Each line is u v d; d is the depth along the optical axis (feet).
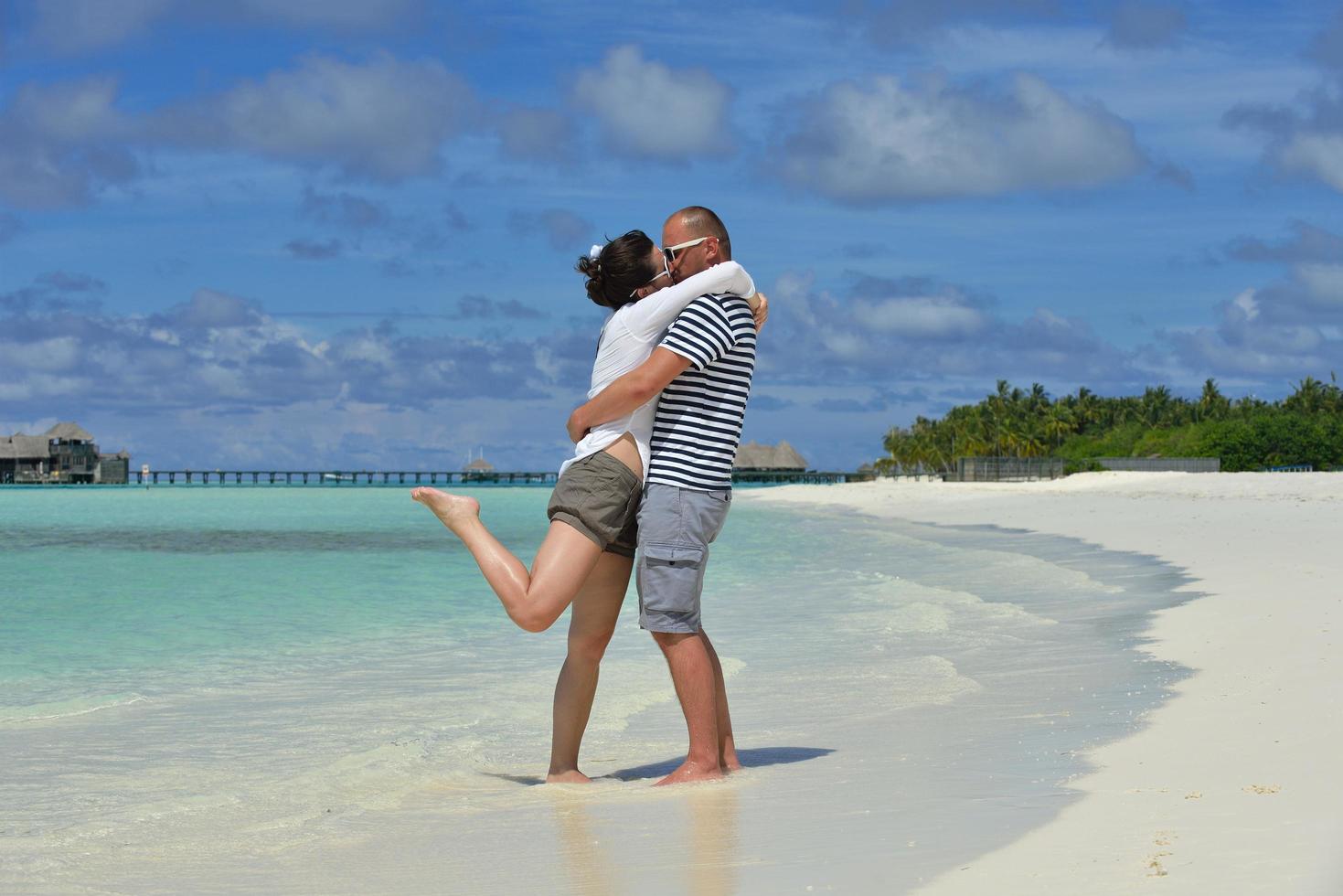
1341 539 48.24
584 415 12.84
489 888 8.96
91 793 13.62
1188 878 7.64
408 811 12.39
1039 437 356.38
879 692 19.40
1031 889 7.73
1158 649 22.11
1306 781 10.50
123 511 149.38
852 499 168.96
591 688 13.71
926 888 7.98
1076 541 59.31
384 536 89.97
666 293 12.78
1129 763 12.12
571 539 12.60
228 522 115.44
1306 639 21.01
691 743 13.14
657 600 12.89
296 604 39.01
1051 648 23.63
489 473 402.11
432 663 25.43
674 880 8.77
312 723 18.30
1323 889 7.20
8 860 10.50
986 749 13.74
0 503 184.96
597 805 12.02
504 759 15.48
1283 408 334.03
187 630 32.12
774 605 34.96
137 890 9.45
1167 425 362.74
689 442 12.84
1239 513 74.08
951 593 35.81
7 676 24.13
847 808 10.93
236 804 12.87
